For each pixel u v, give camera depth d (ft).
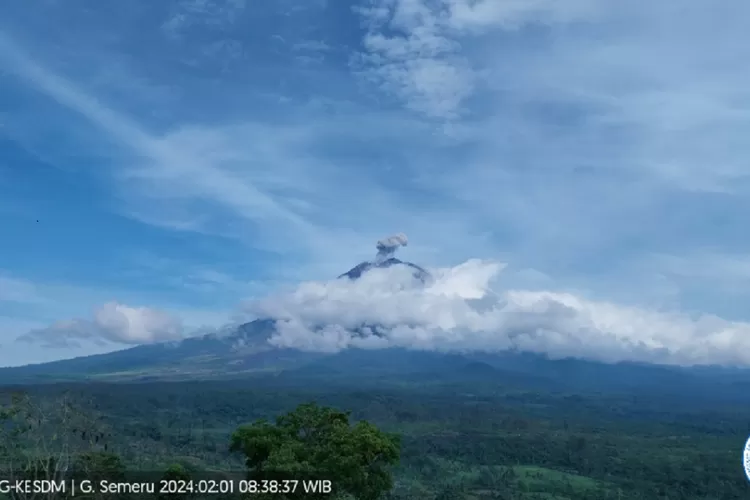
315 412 154.61
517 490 357.61
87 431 196.54
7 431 171.73
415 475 373.40
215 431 467.11
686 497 350.84
